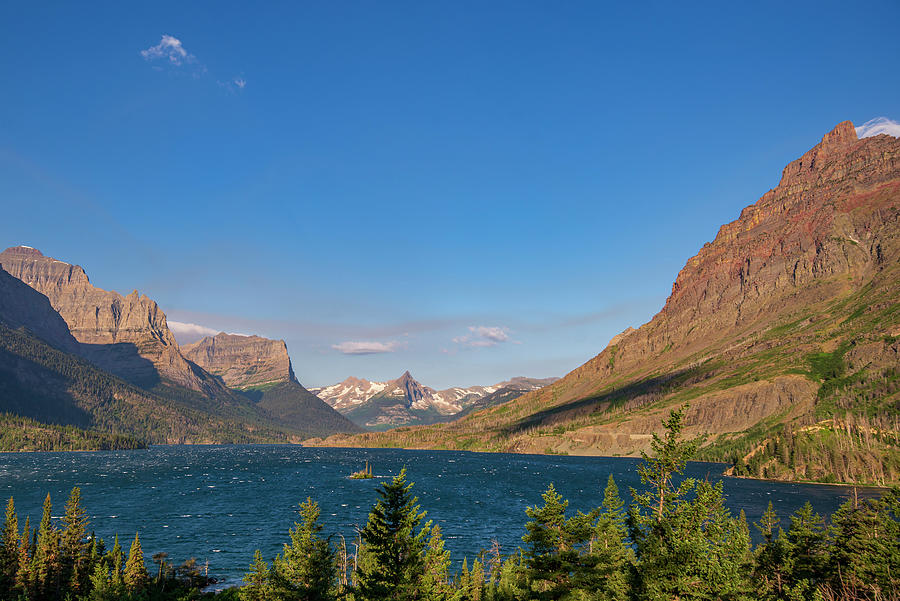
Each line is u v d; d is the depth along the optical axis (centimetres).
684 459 3822
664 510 3891
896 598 4875
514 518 14300
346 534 12225
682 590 3512
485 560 9750
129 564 7944
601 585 4356
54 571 7938
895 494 5425
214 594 7912
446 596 5347
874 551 5244
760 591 5050
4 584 7594
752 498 16825
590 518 4531
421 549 5016
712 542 3716
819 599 4681
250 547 11131
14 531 8031
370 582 4747
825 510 14288
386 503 4850
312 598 5438
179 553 10631
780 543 5872
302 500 17725
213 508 15825
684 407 3941
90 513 14775
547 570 4566
